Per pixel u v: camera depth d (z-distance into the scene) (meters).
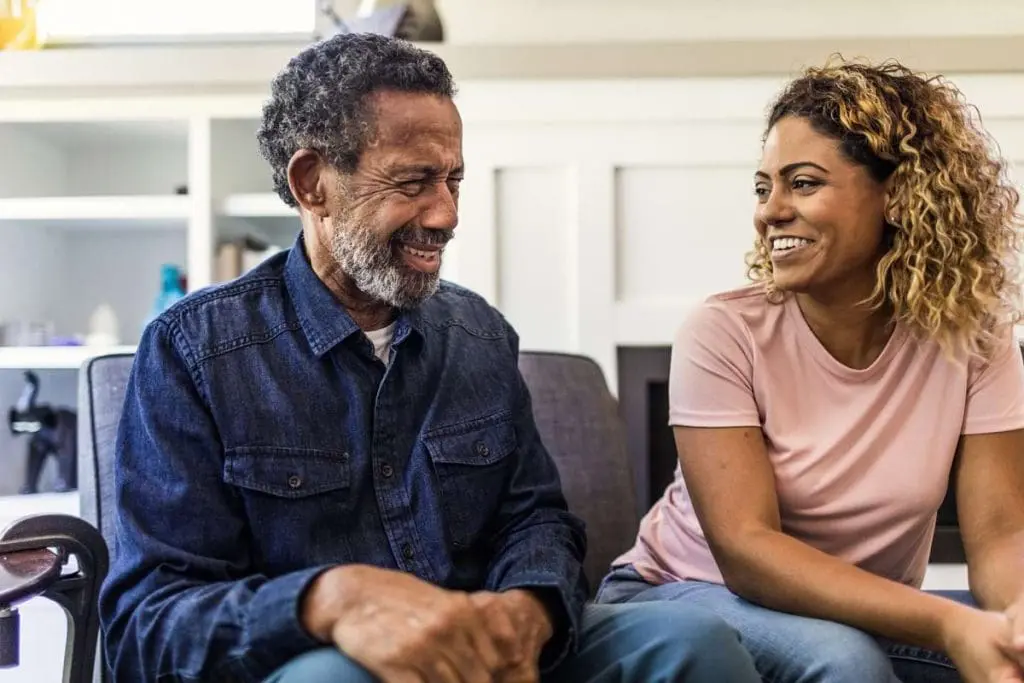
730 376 1.14
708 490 1.11
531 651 0.87
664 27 2.25
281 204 2.04
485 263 1.99
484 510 1.10
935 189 1.11
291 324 1.06
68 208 2.02
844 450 1.13
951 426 1.13
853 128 1.09
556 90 1.98
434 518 1.06
